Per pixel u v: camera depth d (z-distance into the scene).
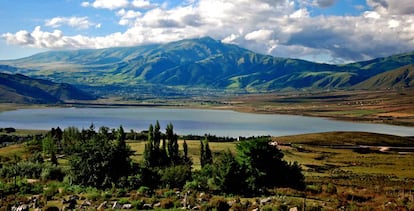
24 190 47.88
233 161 51.31
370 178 103.19
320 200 43.69
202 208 35.69
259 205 38.19
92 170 57.22
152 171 58.81
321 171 118.44
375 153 182.62
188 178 58.56
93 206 37.88
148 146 101.81
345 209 37.62
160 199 42.53
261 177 55.78
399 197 48.44
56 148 119.88
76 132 140.12
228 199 43.19
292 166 59.50
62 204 38.69
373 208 38.38
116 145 60.25
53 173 66.69
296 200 41.56
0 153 137.00
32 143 148.62
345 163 144.38
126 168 58.59
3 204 38.97
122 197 43.78
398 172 122.25
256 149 56.78
